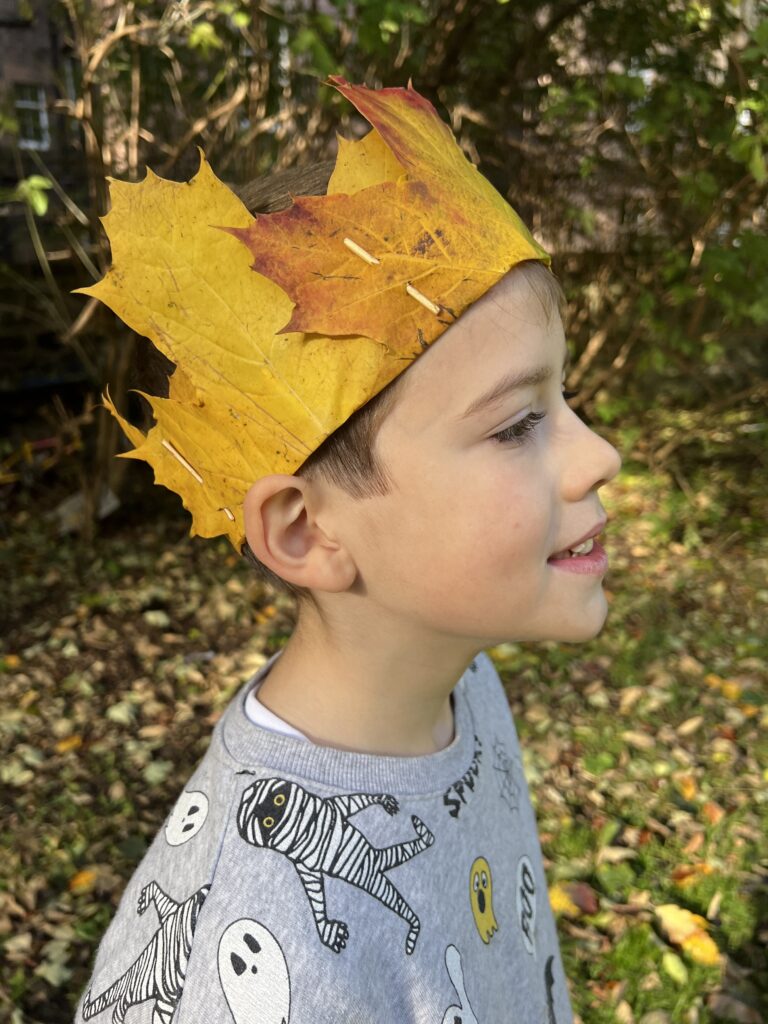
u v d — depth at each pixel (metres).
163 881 0.73
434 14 3.82
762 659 3.52
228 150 4.06
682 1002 2.13
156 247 0.70
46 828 2.68
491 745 1.03
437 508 0.70
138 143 3.90
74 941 2.31
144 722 3.16
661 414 5.51
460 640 0.79
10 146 4.54
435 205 0.67
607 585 4.05
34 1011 2.14
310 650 0.82
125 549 4.25
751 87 3.26
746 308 3.76
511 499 0.70
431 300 0.66
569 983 2.17
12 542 4.26
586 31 4.05
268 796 0.73
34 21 4.36
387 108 0.70
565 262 4.53
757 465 5.09
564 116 4.04
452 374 0.67
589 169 3.90
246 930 0.67
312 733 0.81
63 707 3.21
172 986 0.67
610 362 5.03
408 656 0.80
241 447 0.73
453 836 0.83
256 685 0.88
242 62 3.84
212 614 3.79
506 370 0.68
